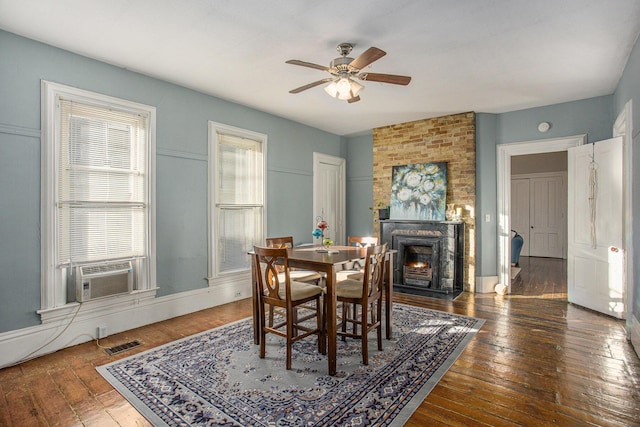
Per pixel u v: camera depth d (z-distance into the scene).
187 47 2.96
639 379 2.40
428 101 4.46
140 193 3.54
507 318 3.77
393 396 2.19
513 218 9.55
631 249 3.12
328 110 4.88
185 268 3.94
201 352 2.88
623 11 2.37
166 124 3.75
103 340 3.16
